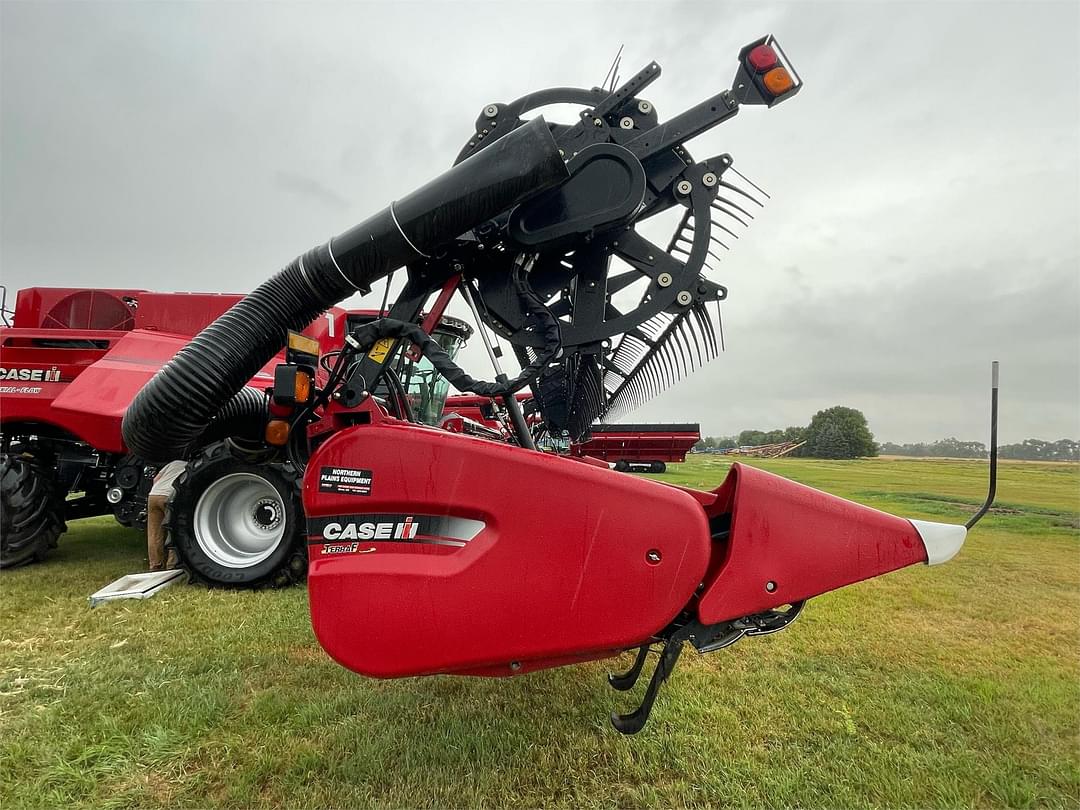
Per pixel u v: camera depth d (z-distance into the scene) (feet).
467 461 5.38
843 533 5.55
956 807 5.89
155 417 6.26
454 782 6.01
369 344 6.31
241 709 7.33
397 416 7.00
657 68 6.61
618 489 5.30
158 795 5.75
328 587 5.48
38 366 14.69
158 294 15.61
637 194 6.45
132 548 16.80
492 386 6.47
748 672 8.87
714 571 5.70
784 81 6.64
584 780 6.15
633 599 5.22
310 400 6.61
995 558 17.44
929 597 13.29
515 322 6.94
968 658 9.66
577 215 6.50
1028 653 9.94
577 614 5.24
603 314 6.98
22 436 15.24
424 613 5.33
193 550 12.32
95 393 13.53
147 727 6.78
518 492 5.31
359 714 7.20
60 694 7.58
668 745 6.75
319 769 6.15
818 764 6.54
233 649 9.07
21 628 9.95
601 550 5.24
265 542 12.69
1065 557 17.63
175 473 13.58
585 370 10.30
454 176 6.00
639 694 7.97
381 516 5.51
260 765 6.14
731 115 6.70
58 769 6.03
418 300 6.97
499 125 7.35
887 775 6.36
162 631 9.83
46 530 14.43
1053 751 6.95
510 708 7.43
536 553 5.27
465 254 6.93
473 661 5.31
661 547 5.23
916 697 8.18
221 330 6.36
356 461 5.56
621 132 6.84
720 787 6.08
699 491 6.55
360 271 6.25
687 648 9.71
